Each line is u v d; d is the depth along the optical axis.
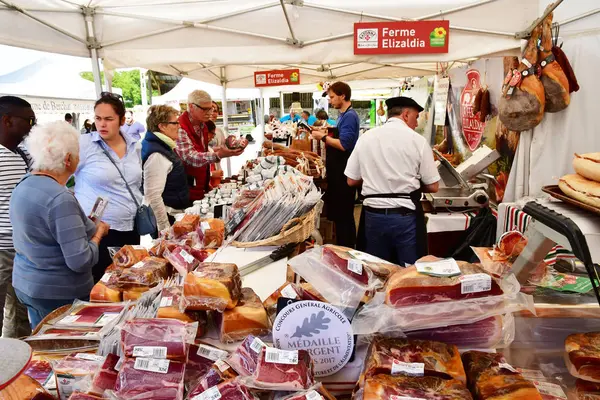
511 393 0.82
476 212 3.47
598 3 2.68
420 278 0.98
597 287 0.88
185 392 0.92
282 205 1.99
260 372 0.86
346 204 4.34
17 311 2.72
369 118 15.34
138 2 3.24
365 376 0.88
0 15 2.81
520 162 3.16
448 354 0.92
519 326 1.10
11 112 2.42
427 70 6.52
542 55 2.77
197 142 3.89
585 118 2.86
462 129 5.12
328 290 1.09
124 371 0.90
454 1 3.02
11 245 2.51
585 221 1.31
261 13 3.20
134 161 2.75
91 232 2.03
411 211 2.86
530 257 1.09
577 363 0.93
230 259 1.79
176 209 3.53
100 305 1.46
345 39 3.19
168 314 1.12
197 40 3.30
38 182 1.81
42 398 0.90
